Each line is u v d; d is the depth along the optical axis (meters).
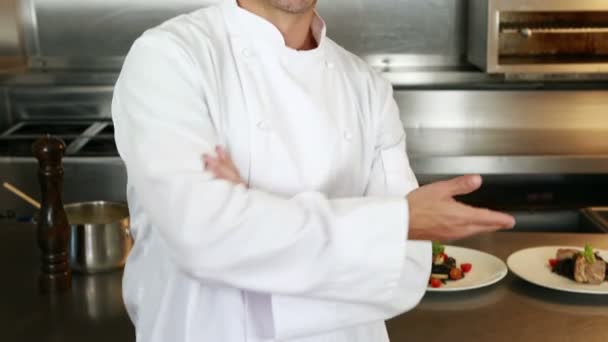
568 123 3.20
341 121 1.07
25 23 3.23
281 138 1.00
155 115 0.92
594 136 3.07
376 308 0.97
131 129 0.93
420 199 0.89
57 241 1.46
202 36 1.00
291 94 1.02
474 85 3.16
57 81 3.17
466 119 3.19
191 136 0.91
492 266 1.58
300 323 0.97
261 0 1.03
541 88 3.17
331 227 0.87
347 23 3.20
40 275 1.47
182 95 0.93
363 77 1.14
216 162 0.90
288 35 1.05
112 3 3.20
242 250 0.87
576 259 1.51
